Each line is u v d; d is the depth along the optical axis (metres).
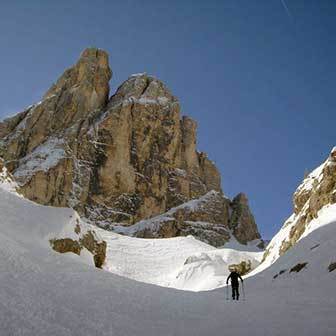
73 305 13.95
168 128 129.75
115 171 115.75
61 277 18.14
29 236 30.66
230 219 124.31
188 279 62.34
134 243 86.44
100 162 115.81
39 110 123.50
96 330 11.67
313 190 50.16
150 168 122.00
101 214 108.56
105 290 17.44
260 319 14.02
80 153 114.81
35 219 34.66
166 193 121.81
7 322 10.70
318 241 32.31
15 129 122.81
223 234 115.44
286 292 22.66
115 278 21.14
